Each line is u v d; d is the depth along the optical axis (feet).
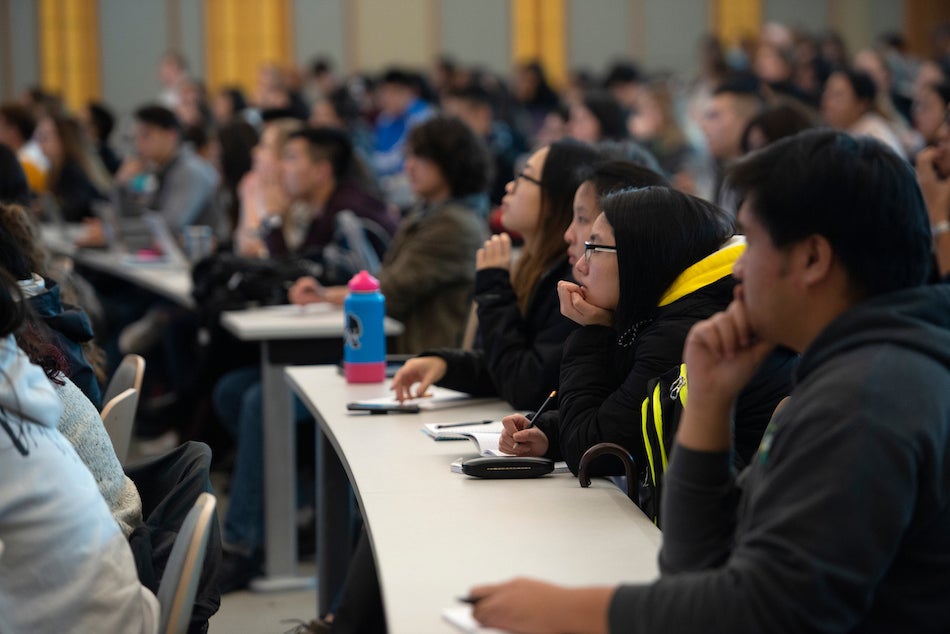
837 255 4.81
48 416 5.89
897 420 4.52
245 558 13.29
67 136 26.86
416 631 5.09
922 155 13.39
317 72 43.57
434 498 7.06
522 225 10.16
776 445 4.80
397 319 14.44
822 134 4.94
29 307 7.00
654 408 7.02
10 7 46.14
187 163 23.00
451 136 14.61
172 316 19.06
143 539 6.52
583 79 41.55
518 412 9.43
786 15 52.54
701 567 5.19
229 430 15.19
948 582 4.71
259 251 17.79
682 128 26.61
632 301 7.78
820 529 4.45
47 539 5.73
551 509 6.84
